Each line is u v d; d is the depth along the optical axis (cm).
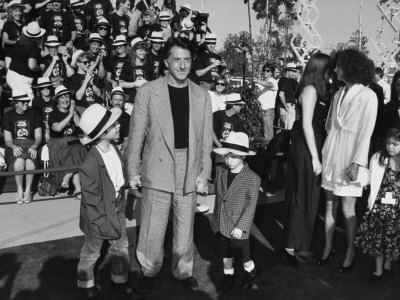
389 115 483
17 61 746
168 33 1065
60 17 969
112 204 347
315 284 395
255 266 393
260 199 636
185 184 368
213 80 886
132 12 1208
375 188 394
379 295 377
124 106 682
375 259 413
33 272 404
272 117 930
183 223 378
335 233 508
